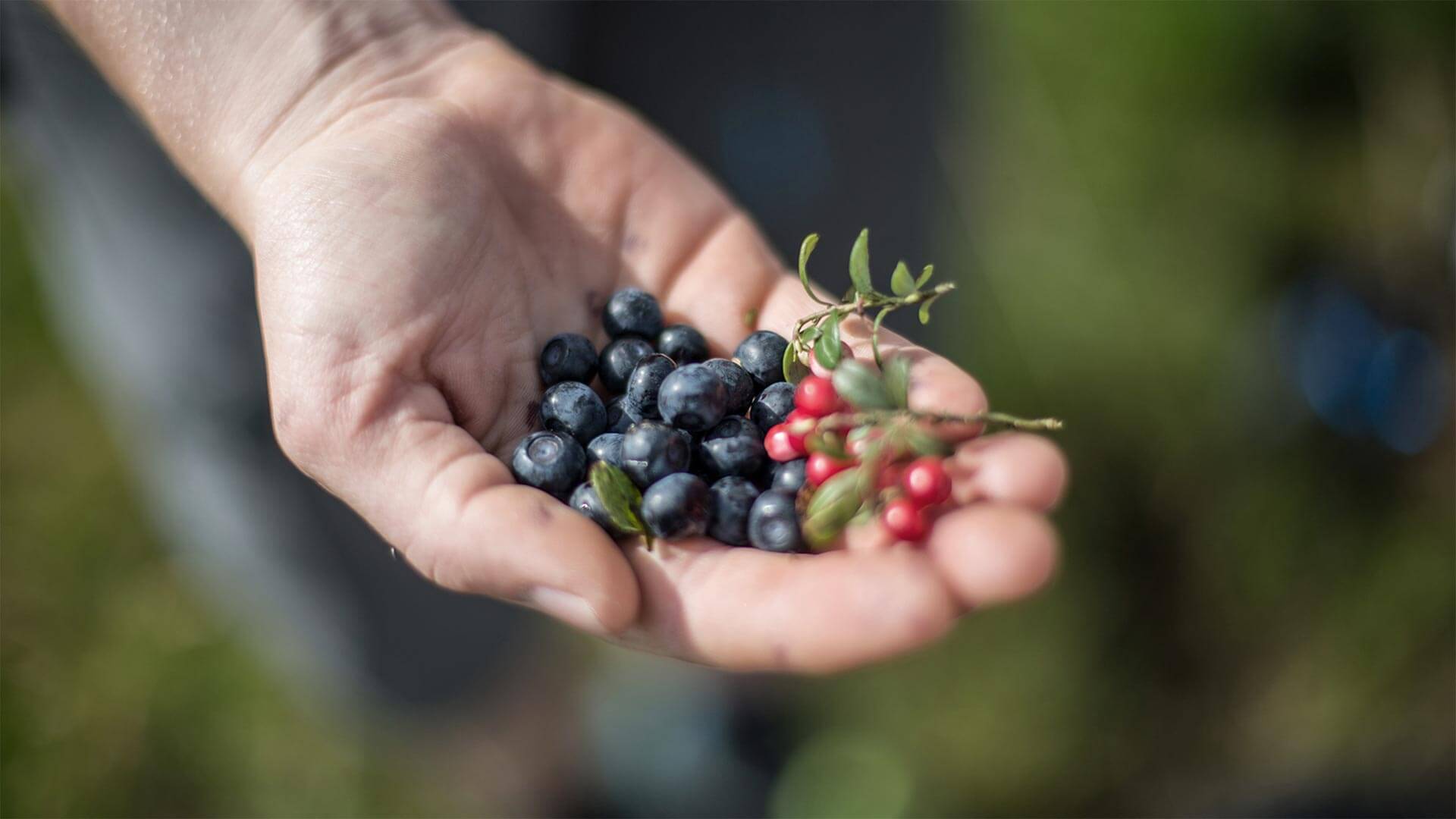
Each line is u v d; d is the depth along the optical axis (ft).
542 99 0.90
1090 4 1.55
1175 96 1.50
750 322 0.89
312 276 0.79
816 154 1.09
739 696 1.29
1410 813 1.07
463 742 1.22
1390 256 1.39
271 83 0.85
